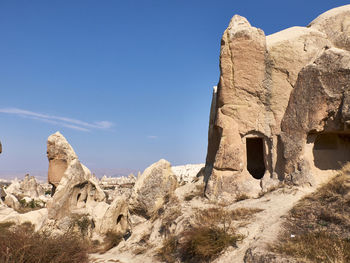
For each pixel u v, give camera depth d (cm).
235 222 959
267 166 1298
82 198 1545
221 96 1379
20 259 684
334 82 1130
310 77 1205
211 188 1316
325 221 827
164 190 1455
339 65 1124
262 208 1043
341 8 1391
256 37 1329
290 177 1184
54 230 1315
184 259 870
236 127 1338
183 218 1118
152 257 1011
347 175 1042
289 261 624
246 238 833
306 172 1151
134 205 1445
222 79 1371
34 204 2416
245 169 1323
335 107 1122
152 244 1145
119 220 1425
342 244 660
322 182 1126
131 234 1334
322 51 1292
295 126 1221
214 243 816
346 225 766
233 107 1348
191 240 869
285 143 1236
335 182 1037
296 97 1245
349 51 1212
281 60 1306
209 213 1084
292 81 1285
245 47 1335
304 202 1003
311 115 1175
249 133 1339
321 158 1188
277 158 1271
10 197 2255
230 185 1290
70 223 1327
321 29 1366
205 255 802
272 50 1320
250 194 1236
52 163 1861
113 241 1262
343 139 1245
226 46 1371
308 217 880
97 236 1310
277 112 1295
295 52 1294
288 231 822
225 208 1152
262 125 1309
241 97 1343
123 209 1409
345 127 1102
